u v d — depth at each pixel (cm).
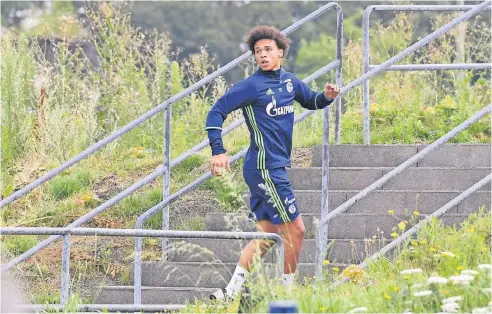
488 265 2172
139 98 4256
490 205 2991
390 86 4250
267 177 2475
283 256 2300
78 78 4500
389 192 3000
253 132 2505
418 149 3158
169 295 2802
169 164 2902
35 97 4231
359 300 2259
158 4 8950
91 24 4672
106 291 2841
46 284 2956
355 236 2928
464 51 4712
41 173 3700
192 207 3234
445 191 3008
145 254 3031
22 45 4362
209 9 9075
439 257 2428
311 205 3003
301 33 9044
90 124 3975
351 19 8575
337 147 3175
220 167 2475
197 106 4241
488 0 2959
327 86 2597
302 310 2183
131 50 4534
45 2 8612
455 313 2091
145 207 3316
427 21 7931
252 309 2250
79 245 3136
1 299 2645
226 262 2894
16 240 3177
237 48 9069
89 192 3478
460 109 3625
